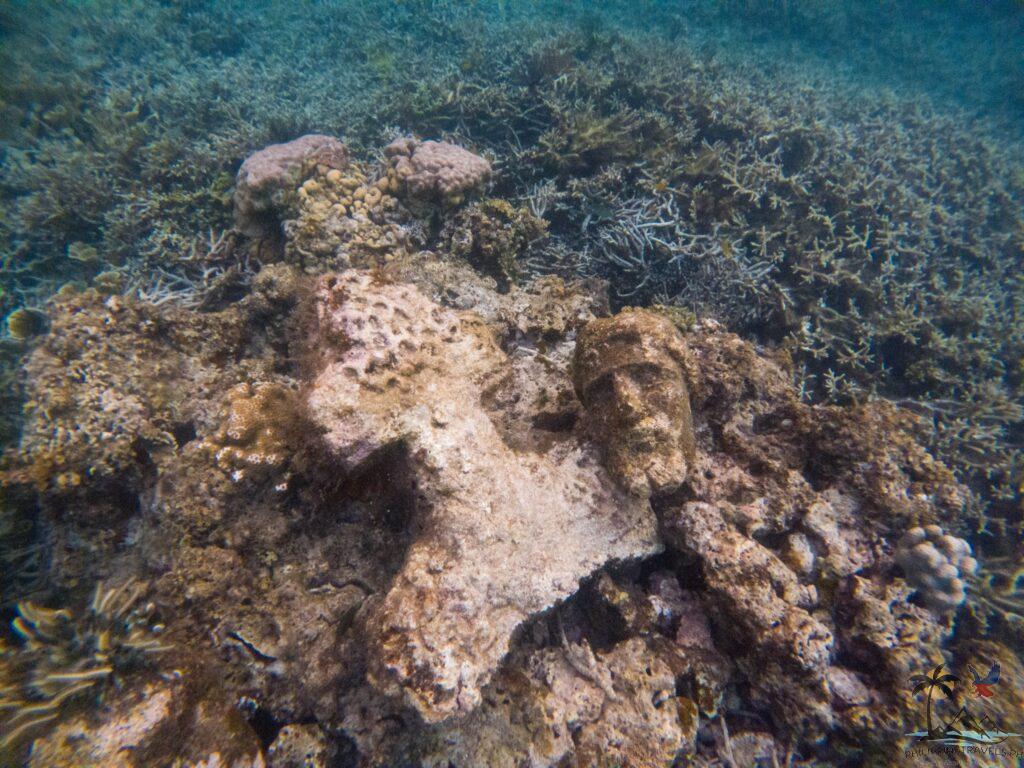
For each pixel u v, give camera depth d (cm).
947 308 148
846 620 77
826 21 464
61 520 83
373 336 72
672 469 71
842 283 141
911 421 93
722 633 76
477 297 109
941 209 180
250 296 106
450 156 128
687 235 135
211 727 65
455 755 67
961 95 427
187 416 93
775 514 81
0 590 87
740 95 198
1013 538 108
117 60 263
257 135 178
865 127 239
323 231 118
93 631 68
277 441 73
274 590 73
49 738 61
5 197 172
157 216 148
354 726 68
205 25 296
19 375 105
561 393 89
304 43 292
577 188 143
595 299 120
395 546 76
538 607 68
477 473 69
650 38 297
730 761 72
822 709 69
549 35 251
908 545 80
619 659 75
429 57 245
